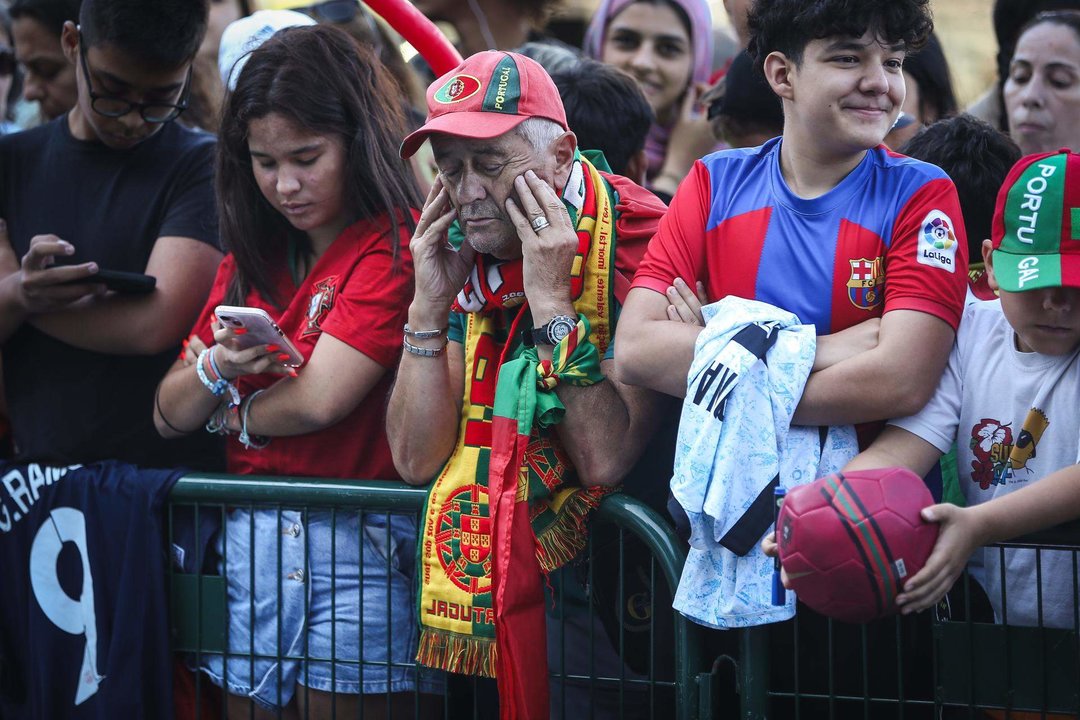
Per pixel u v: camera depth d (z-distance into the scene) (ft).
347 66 39.58
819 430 31.73
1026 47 49.01
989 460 32.48
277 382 39.42
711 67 59.67
